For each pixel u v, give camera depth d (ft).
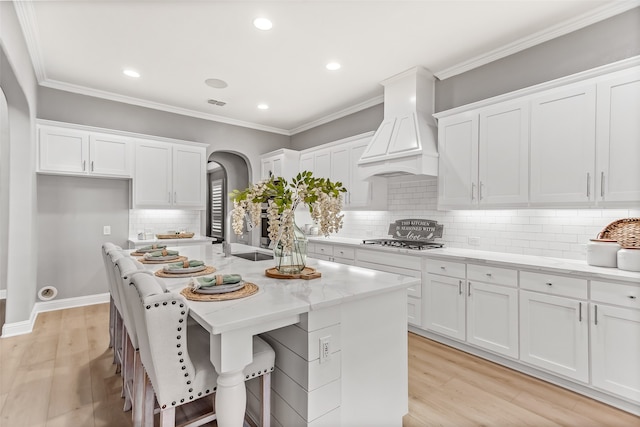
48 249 13.08
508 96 9.08
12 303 10.64
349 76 12.09
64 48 10.07
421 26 8.93
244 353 4.29
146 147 14.29
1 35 6.64
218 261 8.64
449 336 9.75
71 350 9.44
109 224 14.39
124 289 5.51
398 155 11.14
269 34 9.34
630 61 6.99
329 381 4.94
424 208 12.53
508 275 8.43
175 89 13.34
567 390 7.50
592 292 7.02
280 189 6.20
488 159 9.58
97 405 6.86
